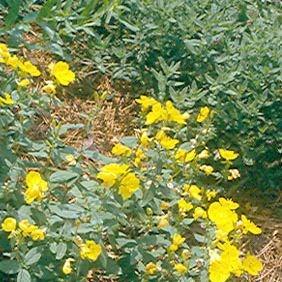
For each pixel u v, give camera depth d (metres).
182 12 4.39
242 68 4.13
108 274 2.98
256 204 3.97
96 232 2.84
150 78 4.33
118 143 3.43
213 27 4.29
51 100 3.22
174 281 2.95
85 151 3.15
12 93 3.12
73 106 4.19
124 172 2.86
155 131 3.56
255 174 4.05
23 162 3.06
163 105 3.90
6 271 2.69
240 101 3.98
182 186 3.32
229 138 4.01
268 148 4.07
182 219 3.11
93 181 2.98
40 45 3.83
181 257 2.99
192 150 3.45
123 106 4.29
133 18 4.37
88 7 3.88
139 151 3.08
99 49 4.36
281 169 4.08
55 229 2.82
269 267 3.69
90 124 3.45
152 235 3.05
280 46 4.29
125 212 3.01
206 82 4.21
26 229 2.68
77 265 2.78
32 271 2.76
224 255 2.80
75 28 3.92
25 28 3.68
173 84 3.97
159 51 4.30
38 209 2.82
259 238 3.81
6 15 3.82
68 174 2.97
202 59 4.25
